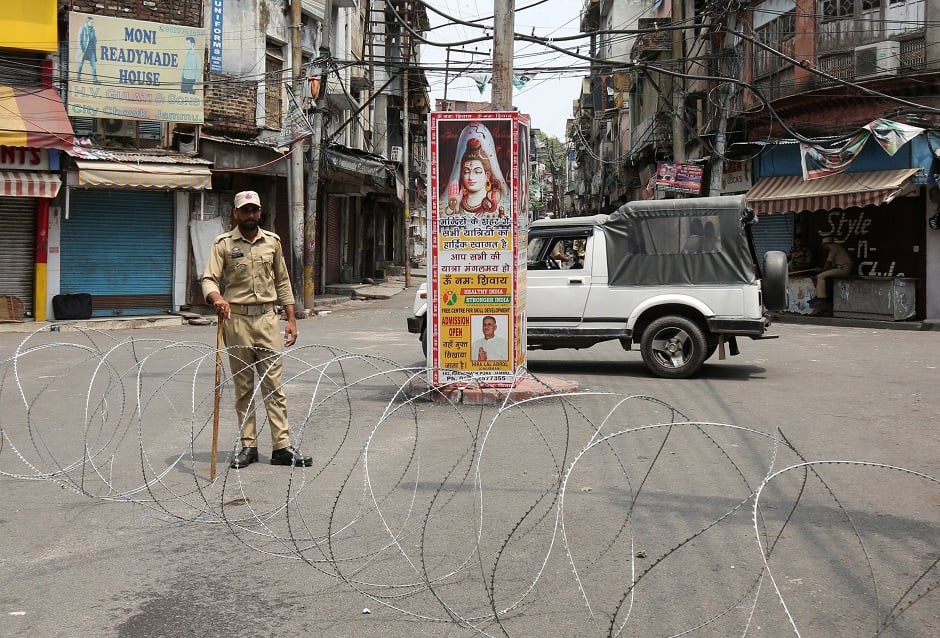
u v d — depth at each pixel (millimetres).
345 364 13031
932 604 4086
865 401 9664
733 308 11289
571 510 5598
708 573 4492
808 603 4105
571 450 7348
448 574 4418
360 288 33812
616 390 10453
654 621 3910
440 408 9406
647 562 4656
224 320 6477
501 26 11102
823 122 21172
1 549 4945
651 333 11516
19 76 19453
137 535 5203
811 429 8164
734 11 21609
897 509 5629
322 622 3945
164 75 20844
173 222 22125
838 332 18250
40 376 11898
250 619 3979
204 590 4336
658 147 31109
